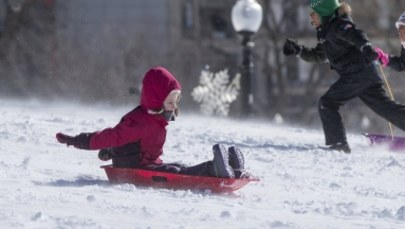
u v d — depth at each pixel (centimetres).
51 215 1330
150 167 1628
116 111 3372
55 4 6894
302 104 7862
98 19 7794
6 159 1850
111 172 1641
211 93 4525
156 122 1623
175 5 8100
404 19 2436
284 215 1473
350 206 1595
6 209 1347
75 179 1672
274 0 7981
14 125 2366
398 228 1418
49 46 6531
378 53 2348
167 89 1609
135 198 1509
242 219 1401
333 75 7850
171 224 1334
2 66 6297
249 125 3200
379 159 2298
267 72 7825
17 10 6688
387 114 2444
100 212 1378
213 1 8288
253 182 1789
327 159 2245
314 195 1720
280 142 2539
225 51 7894
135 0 8000
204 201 1532
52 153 1983
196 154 2125
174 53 7631
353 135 3033
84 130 2397
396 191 1839
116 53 6756
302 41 7956
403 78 6175
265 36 7900
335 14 2397
